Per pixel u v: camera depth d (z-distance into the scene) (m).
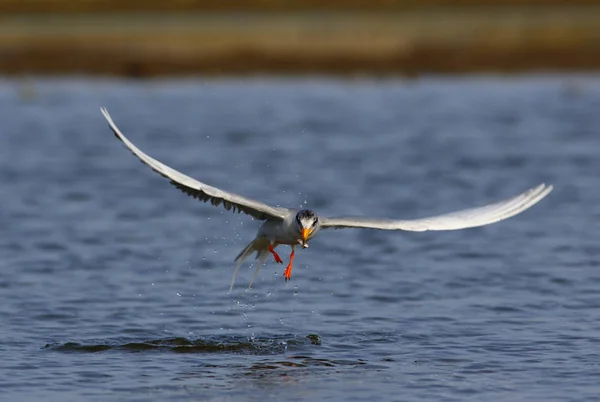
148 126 32.06
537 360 12.19
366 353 12.59
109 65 44.69
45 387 11.30
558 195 22.64
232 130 31.33
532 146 28.59
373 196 22.23
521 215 21.02
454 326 13.70
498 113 34.81
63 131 31.23
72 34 51.84
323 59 45.53
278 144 28.95
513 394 11.01
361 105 36.91
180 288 15.78
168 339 13.20
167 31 52.66
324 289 15.74
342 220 10.79
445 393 11.05
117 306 14.75
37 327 13.70
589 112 34.78
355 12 61.03
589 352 12.48
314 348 12.84
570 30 51.66
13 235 19.12
